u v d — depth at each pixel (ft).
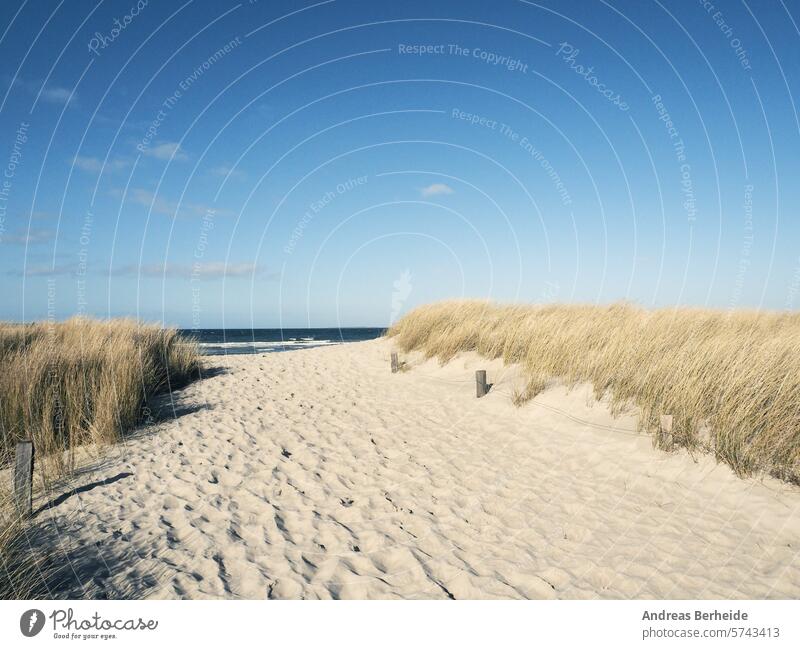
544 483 18.02
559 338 29.91
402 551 13.93
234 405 28.89
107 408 22.41
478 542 14.47
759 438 16.94
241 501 16.65
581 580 12.71
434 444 22.41
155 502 16.35
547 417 23.90
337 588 12.39
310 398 31.07
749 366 19.67
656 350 24.25
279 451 21.31
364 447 22.11
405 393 31.68
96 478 18.07
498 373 31.58
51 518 15.01
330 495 17.29
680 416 19.27
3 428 19.88
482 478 18.67
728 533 14.10
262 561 13.30
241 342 126.11
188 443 21.95
